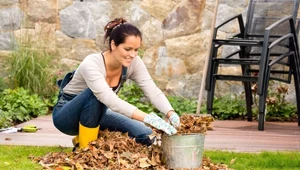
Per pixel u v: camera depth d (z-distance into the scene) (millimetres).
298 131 6980
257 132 6859
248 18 7754
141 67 4848
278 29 7566
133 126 5004
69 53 8633
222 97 8375
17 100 7707
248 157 5289
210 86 7375
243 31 7770
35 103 7934
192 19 8469
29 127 6582
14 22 8617
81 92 4793
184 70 8516
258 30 7730
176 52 8516
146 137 4992
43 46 8531
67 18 8625
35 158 4949
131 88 8281
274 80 8055
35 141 5984
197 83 8492
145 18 8562
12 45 8477
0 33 8594
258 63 7090
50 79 8422
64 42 8633
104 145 4688
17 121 7523
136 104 8086
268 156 5336
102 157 4594
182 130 4594
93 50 8633
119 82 4824
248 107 7676
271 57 7863
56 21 8641
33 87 8273
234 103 8148
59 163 4621
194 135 4469
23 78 8312
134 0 8578
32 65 8305
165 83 8547
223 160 5211
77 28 8633
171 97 8367
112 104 4543
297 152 5551
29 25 8641
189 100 8438
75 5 8633
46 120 7430
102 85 4598
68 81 5012
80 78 4863
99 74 4641
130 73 4836
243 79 7230
